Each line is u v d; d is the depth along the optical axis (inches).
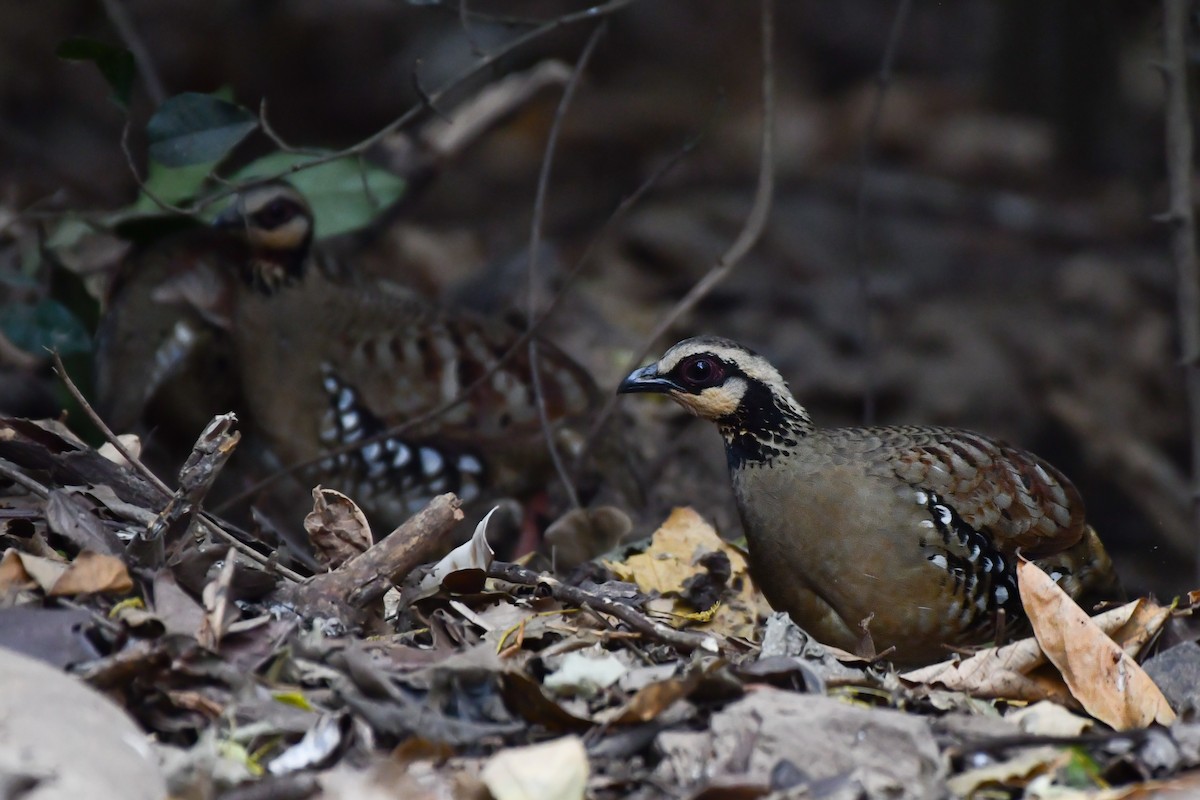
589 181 898.7
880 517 334.3
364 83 863.7
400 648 260.7
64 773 199.2
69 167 675.4
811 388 670.5
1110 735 240.2
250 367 446.0
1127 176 912.9
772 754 229.5
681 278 740.7
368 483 445.4
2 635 239.5
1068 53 930.7
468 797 218.7
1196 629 310.8
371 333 445.7
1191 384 447.5
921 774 227.1
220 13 837.8
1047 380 707.4
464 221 830.5
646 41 1068.5
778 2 1105.4
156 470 458.6
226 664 239.5
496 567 295.9
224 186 453.7
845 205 848.3
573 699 249.8
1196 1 489.1
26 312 437.7
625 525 404.2
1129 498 668.1
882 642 346.6
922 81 1040.8
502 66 506.3
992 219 854.5
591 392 464.1
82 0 819.4
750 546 353.1
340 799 214.1
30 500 299.0
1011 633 351.3
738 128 975.0
